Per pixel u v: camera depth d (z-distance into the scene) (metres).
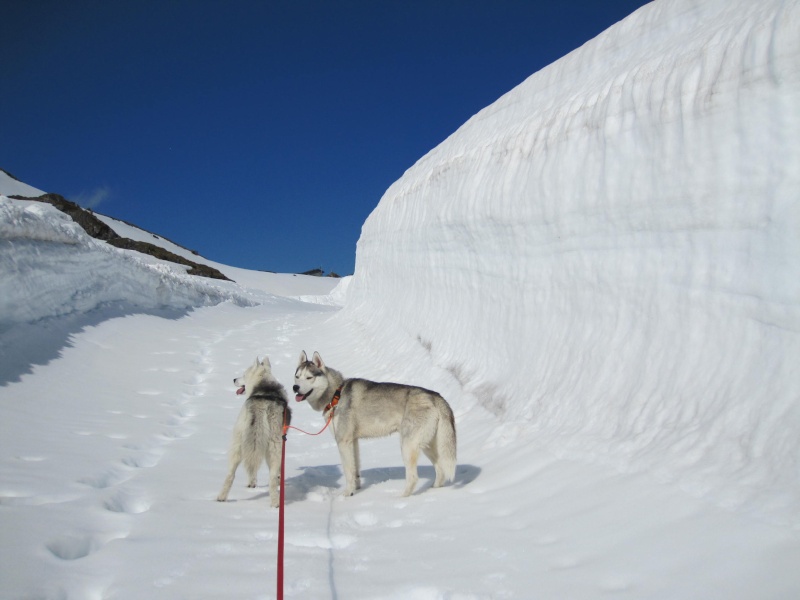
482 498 5.13
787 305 4.09
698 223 5.01
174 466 6.88
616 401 5.44
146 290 18.39
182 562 4.05
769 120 4.45
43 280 12.73
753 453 3.83
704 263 4.93
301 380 6.17
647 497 4.03
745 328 4.45
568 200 6.77
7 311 10.91
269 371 6.20
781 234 4.23
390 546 4.31
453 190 10.66
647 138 5.68
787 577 2.79
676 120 5.30
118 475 6.45
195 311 20.39
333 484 6.42
